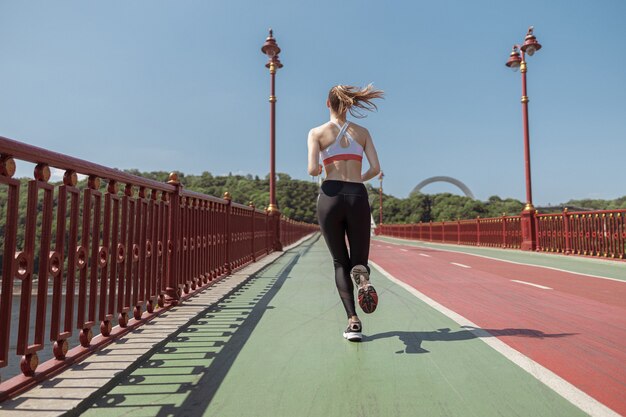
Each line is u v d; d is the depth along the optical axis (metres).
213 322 4.26
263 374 2.70
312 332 3.82
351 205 3.43
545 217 16.44
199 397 2.34
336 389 2.43
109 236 3.28
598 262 11.84
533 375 2.62
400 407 2.17
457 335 3.63
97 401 2.28
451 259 12.90
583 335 3.61
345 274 3.58
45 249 2.43
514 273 8.74
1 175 2.04
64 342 2.67
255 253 11.75
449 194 136.00
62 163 2.54
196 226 6.04
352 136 3.55
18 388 2.21
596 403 2.19
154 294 4.36
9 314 2.11
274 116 17.05
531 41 17.41
